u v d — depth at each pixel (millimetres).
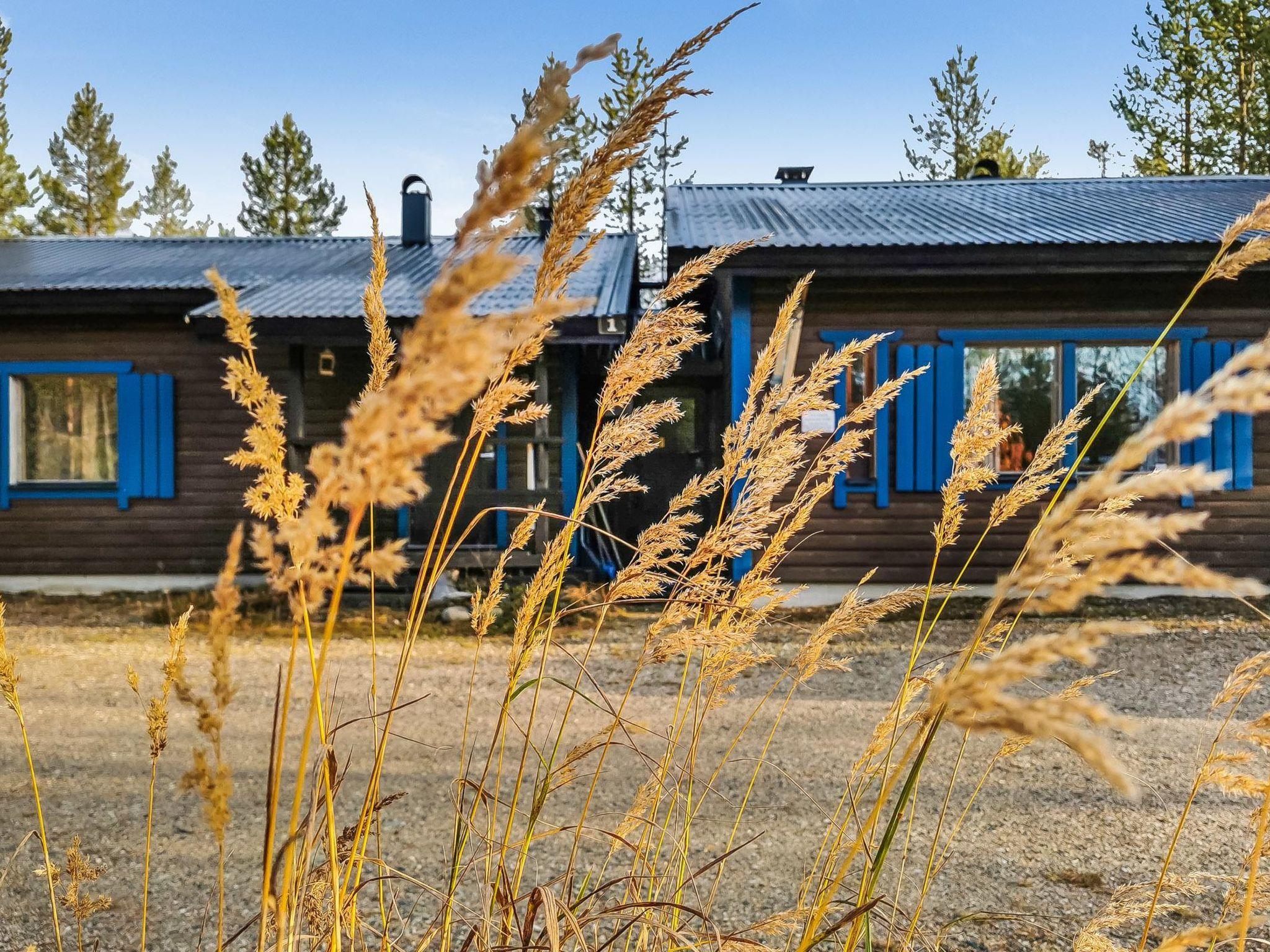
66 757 4527
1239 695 1419
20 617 9250
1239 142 25562
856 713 5195
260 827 3475
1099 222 9711
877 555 9156
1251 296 9109
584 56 683
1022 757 4238
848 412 9133
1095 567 612
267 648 7445
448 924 1537
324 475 576
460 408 552
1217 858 3039
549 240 1290
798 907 1623
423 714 5246
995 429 1720
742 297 8992
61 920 2631
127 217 34000
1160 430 612
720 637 1669
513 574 9453
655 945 1617
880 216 10562
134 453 10969
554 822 3363
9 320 11039
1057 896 2754
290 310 9359
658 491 11758
